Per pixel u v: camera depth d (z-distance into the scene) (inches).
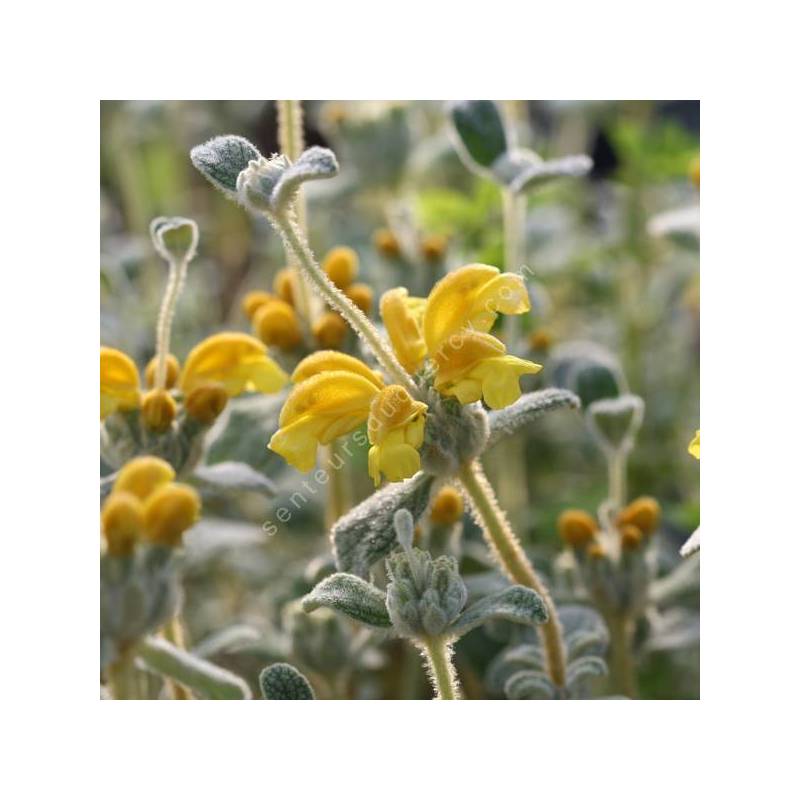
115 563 14.8
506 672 19.3
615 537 19.4
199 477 17.8
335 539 15.9
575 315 28.9
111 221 31.8
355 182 26.3
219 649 19.1
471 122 20.7
